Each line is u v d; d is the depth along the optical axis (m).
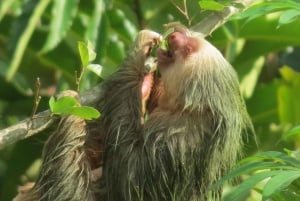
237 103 11.74
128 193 11.57
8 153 17.08
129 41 15.32
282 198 10.16
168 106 11.64
